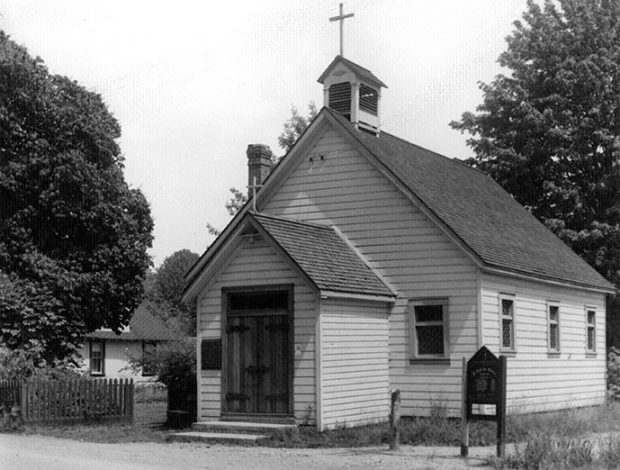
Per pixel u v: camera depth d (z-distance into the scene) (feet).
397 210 79.10
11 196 105.70
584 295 100.94
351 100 87.61
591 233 126.11
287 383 69.82
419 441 65.05
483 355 56.44
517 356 81.71
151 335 176.24
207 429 70.23
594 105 131.54
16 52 107.86
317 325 68.69
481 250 76.89
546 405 87.56
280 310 70.85
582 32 134.41
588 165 130.93
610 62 130.41
